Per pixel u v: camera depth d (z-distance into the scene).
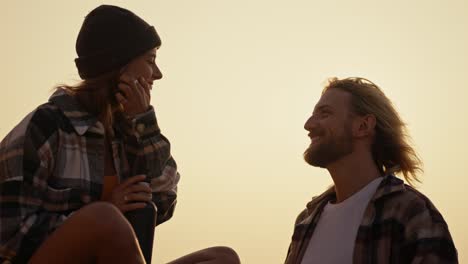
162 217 2.96
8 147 2.42
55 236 2.14
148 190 2.64
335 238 3.41
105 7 2.77
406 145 3.66
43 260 2.12
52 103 2.58
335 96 3.64
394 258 3.22
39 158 2.43
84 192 2.51
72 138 2.54
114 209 2.16
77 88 2.69
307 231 3.58
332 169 3.60
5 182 2.37
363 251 3.27
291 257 3.59
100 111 2.66
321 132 3.59
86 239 2.10
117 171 2.66
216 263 2.52
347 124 3.58
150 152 2.78
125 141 2.72
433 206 3.31
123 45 2.71
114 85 2.74
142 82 2.76
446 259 3.15
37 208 2.40
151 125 2.79
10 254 2.30
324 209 3.61
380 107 3.62
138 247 2.14
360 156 3.57
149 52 2.80
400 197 3.32
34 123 2.47
